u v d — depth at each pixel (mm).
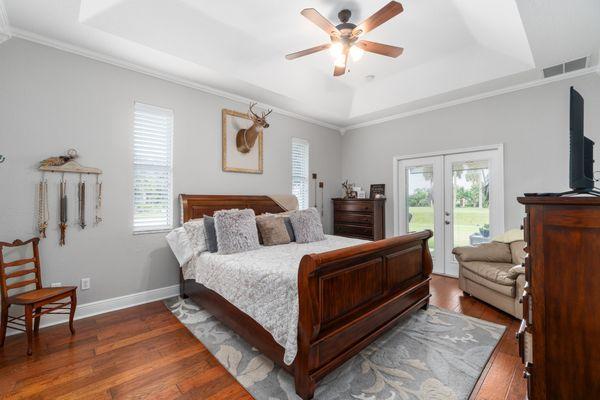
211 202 3654
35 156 2594
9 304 2230
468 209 4184
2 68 2455
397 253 2600
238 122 4113
